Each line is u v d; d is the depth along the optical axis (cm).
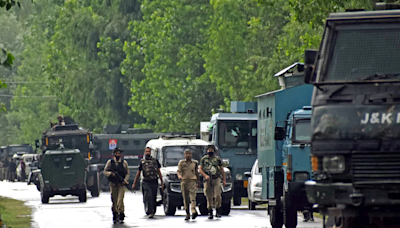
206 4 17425
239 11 15125
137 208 8475
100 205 9362
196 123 17025
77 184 10200
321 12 8256
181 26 17412
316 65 3838
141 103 18650
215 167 6631
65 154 10194
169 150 7562
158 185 7406
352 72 3791
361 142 3638
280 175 5575
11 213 7938
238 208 8388
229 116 9325
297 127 5222
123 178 6562
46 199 10181
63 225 6419
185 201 6550
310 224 5838
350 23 3909
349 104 3678
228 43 14950
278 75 6462
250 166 9188
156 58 17588
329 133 3678
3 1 4525
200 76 16300
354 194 3584
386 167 3609
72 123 12800
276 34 14525
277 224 5622
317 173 3712
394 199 3581
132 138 14525
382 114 3631
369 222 3728
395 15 3897
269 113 5753
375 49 3834
